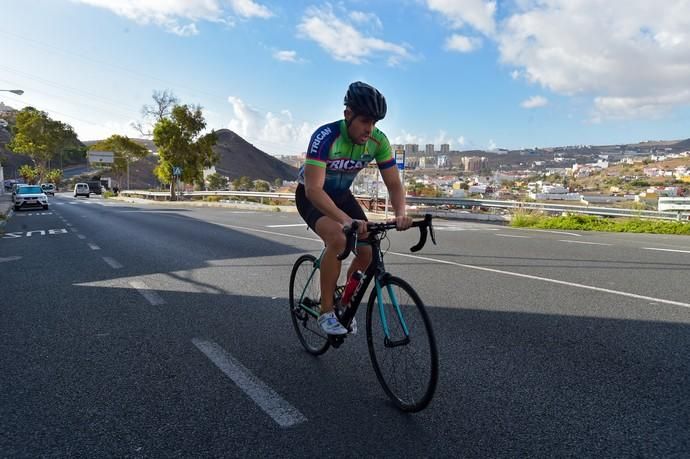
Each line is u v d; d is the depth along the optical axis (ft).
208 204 116.67
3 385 10.53
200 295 18.98
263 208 96.37
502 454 7.56
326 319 10.81
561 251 30.86
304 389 10.22
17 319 15.76
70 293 19.54
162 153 142.92
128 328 14.69
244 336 13.89
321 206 9.70
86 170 503.61
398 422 8.70
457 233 43.91
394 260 27.22
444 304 17.06
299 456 7.59
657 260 26.89
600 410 9.02
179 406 9.43
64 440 8.20
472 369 11.12
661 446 7.75
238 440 8.11
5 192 268.62
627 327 14.15
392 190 11.08
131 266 25.88
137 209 94.94
